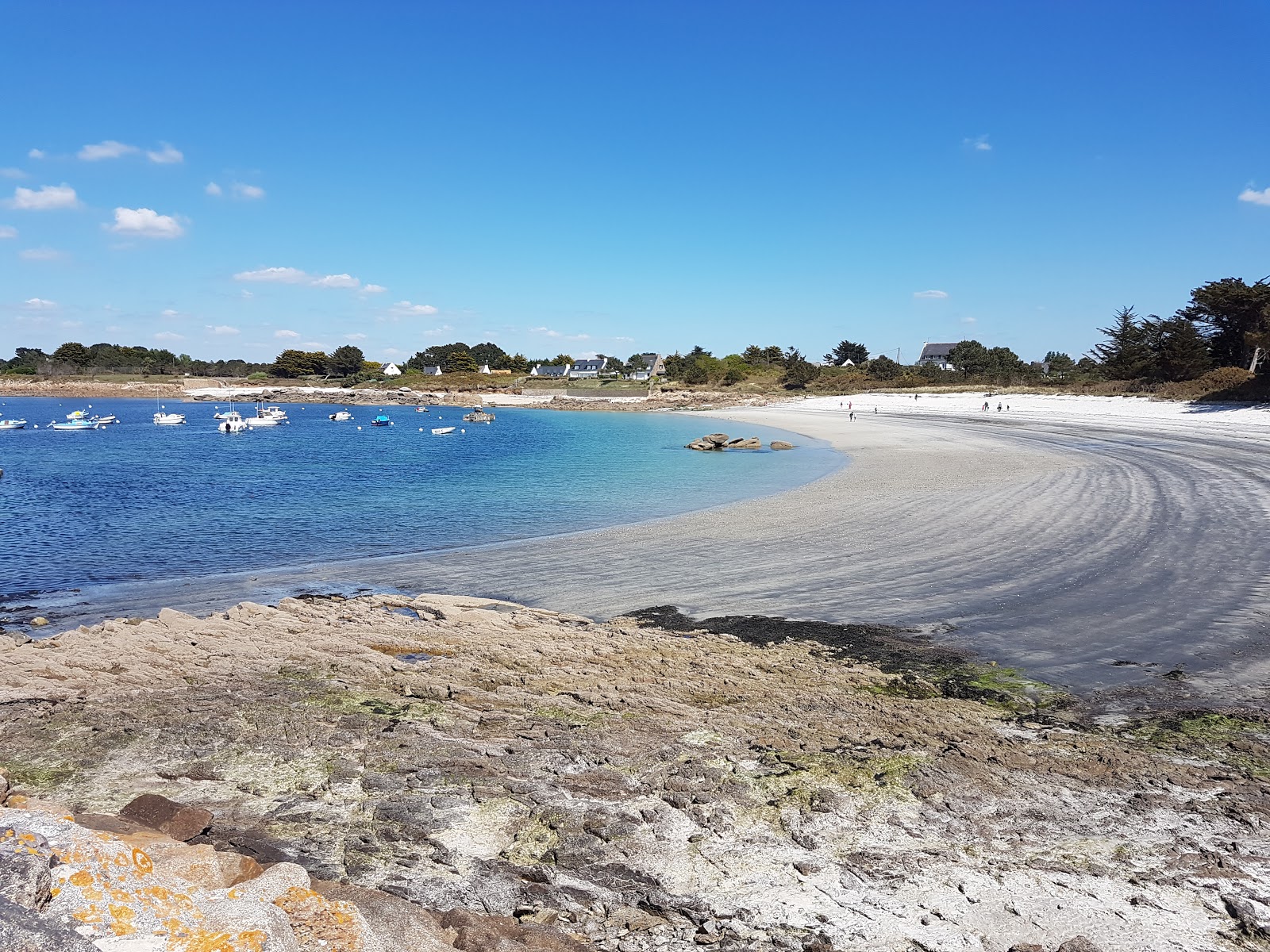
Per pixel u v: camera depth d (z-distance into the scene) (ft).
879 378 376.27
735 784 26.55
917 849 22.65
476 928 17.80
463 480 123.03
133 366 531.09
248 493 110.22
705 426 253.85
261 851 21.77
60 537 78.79
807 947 18.24
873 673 38.91
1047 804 25.32
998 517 77.87
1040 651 41.83
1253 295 197.77
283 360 554.05
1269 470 100.68
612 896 20.44
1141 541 65.31
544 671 38.78
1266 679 37.04
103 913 11.34
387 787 26.58
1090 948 17.99
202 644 42.91
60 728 31.60
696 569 62.18
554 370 609.01
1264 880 21.03
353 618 48.78
